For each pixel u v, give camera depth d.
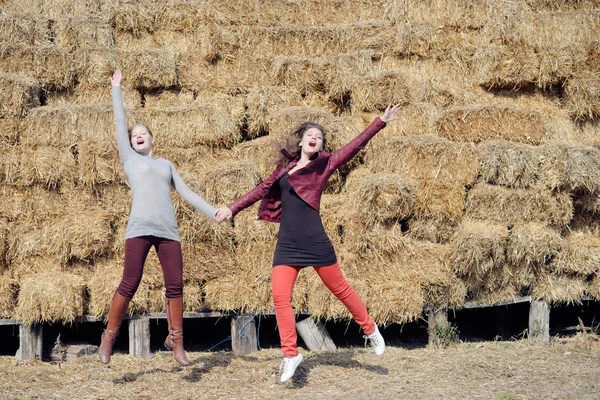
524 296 6.30
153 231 4.50
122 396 4.50
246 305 5.72
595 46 6.74
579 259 6.11
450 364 5.35
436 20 7.18
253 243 5.79
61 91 6.49
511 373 5.07
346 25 7.13
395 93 6.42
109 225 5.73
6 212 5.70
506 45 7.05
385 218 5.77
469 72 7.15
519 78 6.90
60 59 6.35
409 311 5.68
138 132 4.71
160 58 6.55
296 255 4.47
